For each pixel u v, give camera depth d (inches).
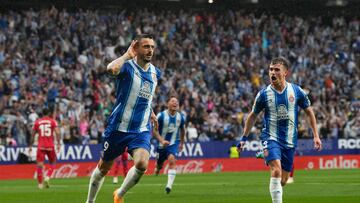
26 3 2935.5
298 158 2416.3
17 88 2385.6
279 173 840.9
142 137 741.3
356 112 2667.3
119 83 738.8
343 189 1354.6
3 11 2913.4
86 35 2719.0
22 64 2492.6
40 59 2554.1
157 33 2854.3
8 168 2037.4
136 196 1187.9
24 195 1253.1
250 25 3053.6
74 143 2230.6
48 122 1545.3
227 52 2901.1
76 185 1600.6
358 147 2576.3
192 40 2886.3
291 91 873.5
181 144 1384.1
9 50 2544.3
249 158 2402.8
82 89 2470.5
